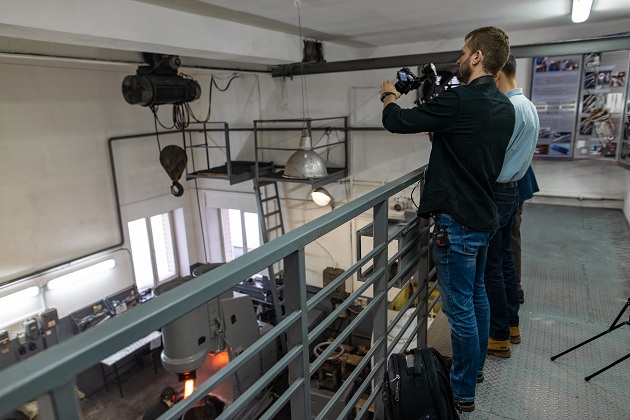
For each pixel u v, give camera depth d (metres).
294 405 1.04
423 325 1.92
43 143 5.38
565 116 4.71
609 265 3.17
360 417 1.42
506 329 1.97
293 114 6.51
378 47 5.50
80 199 5.87
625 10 3.58
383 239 1.35
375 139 5.96
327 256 6.70
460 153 1.30
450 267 1.43
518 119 1.53
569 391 1.76
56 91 5.46
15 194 5.15
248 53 3.84
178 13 3.11
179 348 2.68
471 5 3.13
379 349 1.48
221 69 5.27
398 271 1.56
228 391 3.69
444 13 3.42
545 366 1.93
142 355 6.42
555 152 4.87
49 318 5.34
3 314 5.08
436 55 3.85
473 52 1.32
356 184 6.27
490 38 1.29
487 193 1.37
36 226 5.39
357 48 5.62
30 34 2.50
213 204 7.68
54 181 5.54
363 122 5.99
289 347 0.99
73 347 0.49
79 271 5.85
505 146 1.34
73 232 5.81
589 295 2.67
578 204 4.99
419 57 3.93
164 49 3.29
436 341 2.18
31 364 0.45
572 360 1.97
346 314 6.20
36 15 2.26
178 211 7.65
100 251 6.14
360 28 4.06
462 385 1.58
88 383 5.81
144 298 6.88
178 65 4.21
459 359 1.55
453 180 1.34
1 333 4.95
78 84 5.71
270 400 4.27
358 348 5.34
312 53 4.70
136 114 6.56
